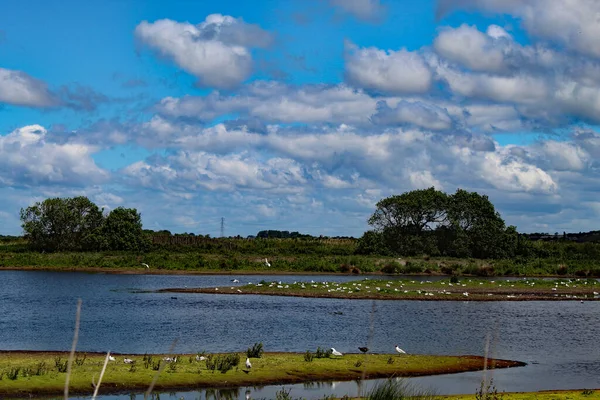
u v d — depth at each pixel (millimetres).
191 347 34219
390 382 20062
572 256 133875
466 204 128625
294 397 23734
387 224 131125
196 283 77688
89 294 61000
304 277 92812
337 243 155125
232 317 46344
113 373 26156
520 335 41094
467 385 26844
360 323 44594
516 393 24594
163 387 25016
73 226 120688
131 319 44188
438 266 107812
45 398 23062
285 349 34281
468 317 49312
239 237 156125
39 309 49000
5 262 99438
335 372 28172
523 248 132125
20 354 30359
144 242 121312
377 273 103438
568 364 32125
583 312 54188
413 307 55344
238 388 25391
